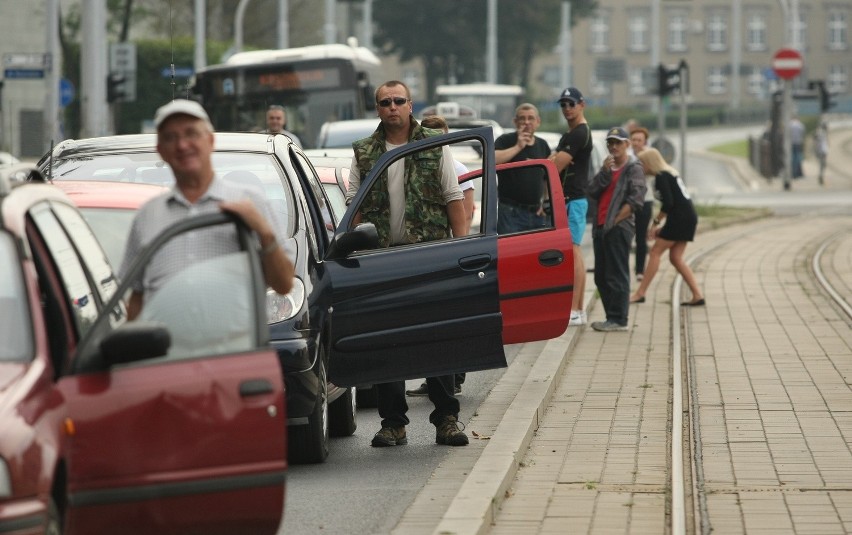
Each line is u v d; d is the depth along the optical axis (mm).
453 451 29094
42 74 102625
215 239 18844
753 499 24219
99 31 92625
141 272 18547
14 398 16109
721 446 28438
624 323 45438
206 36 198000
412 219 28641
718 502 24094
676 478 25500
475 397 35344
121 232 28047
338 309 27719
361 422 33469
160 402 17156
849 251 74500
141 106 171750
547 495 24781
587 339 43844
